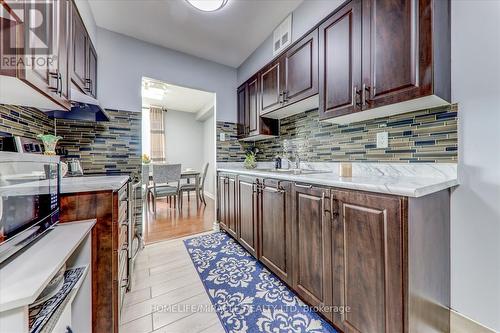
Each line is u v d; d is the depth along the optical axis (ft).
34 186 2.58
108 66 7.42
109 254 3.59
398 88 3.74
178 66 8.78
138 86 7.95
